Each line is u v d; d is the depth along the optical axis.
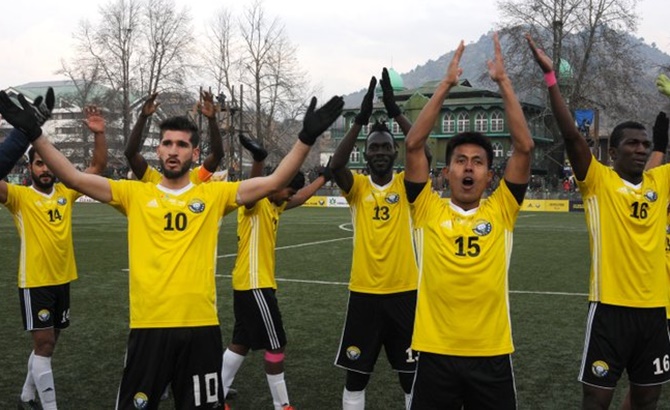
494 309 3.70
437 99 3.74
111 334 7.94
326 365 6.71
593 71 42.50
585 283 11.95
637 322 4.25
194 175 5.46
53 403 5.27
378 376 6.43
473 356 3.67
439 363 3.71
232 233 22.16
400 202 5.02
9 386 6.02
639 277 4.25
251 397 5.82
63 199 5.71
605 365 4.26
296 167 3.78
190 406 3.83
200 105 5.39
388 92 5.17
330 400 5.68
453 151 3.84
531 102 55.25
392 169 5.15
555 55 41.22
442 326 3.72
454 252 3.72
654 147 5.28
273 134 51.19
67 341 7.59
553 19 40.62
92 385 6.00
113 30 46.66
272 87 47.97
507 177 3.83
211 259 3.94
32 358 5.34
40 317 5.41
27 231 5.48
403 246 5.00
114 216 29.98
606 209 4.32
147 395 3.78
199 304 3.84
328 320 8.79
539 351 7.23
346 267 13.90
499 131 58.56
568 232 23.02
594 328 4.31
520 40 40.88
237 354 5.61
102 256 15.43
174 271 3.81
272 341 5.37
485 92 60.91
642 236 4.27
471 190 3.80
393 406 5.56
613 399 5.76
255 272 5.44
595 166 4.34
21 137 3.62
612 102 41.75
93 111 5.59
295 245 18.31
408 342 5.00
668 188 4.45
